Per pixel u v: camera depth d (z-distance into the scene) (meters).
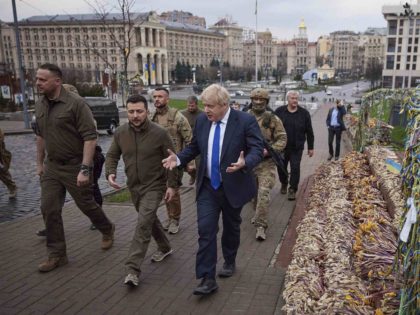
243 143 3.94
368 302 2.96
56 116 4.40
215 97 3.81
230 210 4.12
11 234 5.81
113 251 5.16
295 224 5.91
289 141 7.43
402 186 2.90
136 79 29.16
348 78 155.00
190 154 4.16
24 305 3.88
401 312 2.51
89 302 3.92
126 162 4.48
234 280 4.31
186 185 8.90
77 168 4.60
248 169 3.73
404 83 80.75
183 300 3.93
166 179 4.58
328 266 3.52
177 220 5.84
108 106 20.80
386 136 10.37
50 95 4.40
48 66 4.31
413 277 2.45
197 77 107.44
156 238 4.77
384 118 11.80
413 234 2.42
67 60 95.88
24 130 20.95
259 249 5.20
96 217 4.98
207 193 4.04
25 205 7.63
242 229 5.99
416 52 81.50
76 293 4.10
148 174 4.43
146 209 4.31
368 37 179.12
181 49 129.00
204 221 3.96
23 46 101.25
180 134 6.03
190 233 5.81
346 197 5.66
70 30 93.75
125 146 4.45
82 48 92.19
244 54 159.25
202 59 139.88
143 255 4.24
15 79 33.88
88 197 4.80
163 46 112.81
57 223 4.64
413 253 2.43
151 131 4.39
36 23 98.19
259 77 131.62
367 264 3.44
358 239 3.90
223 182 3.91
